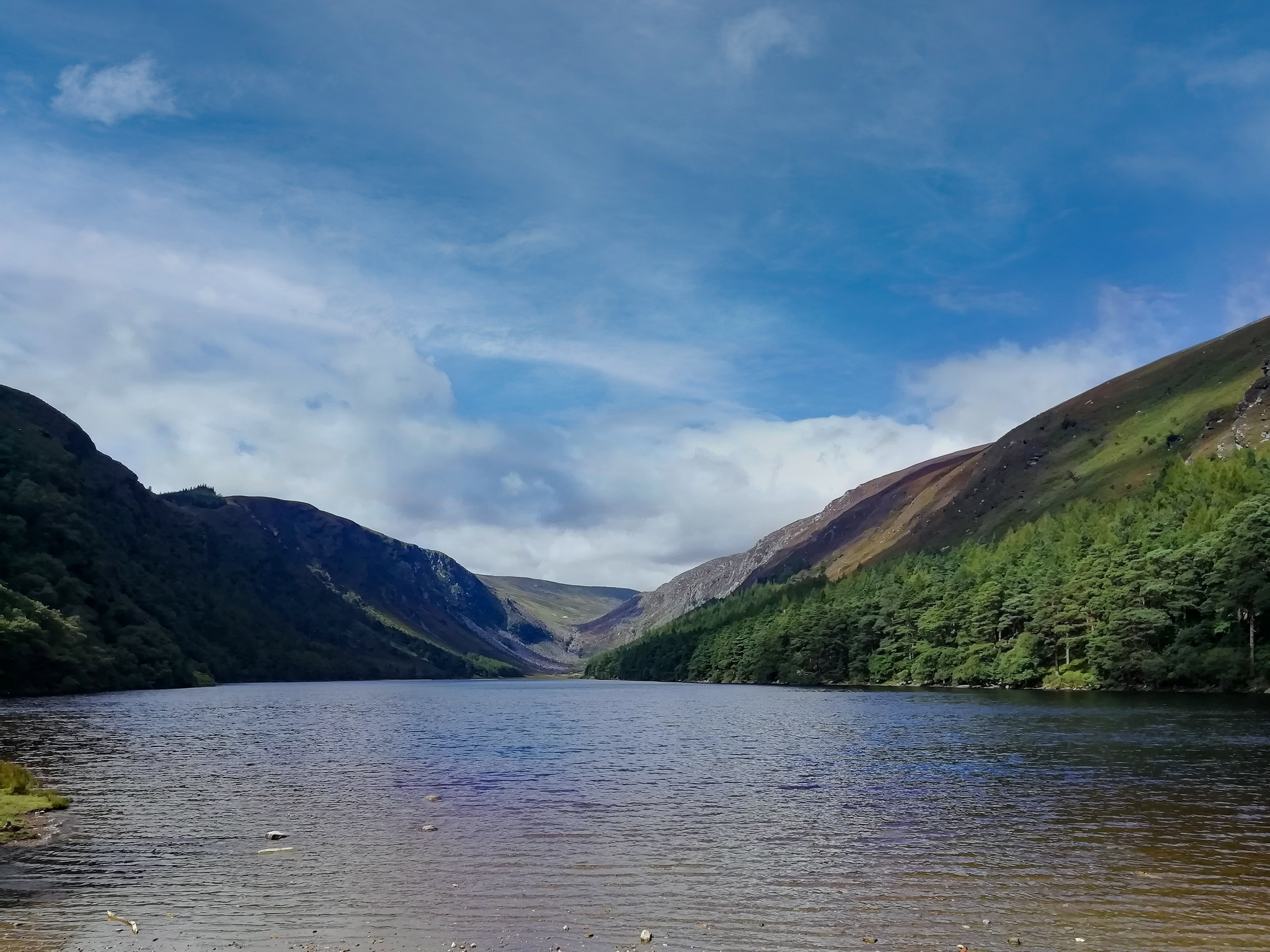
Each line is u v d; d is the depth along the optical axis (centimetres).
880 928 2122
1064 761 4950
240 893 2428
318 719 9825
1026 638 13825
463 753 6078
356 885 2520
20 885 2527
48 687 14725
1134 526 14462
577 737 7300
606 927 2144
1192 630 11006
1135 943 2009
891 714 9006
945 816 3472
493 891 2453
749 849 2947
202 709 11412
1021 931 2095
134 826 3369
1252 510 10519
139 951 1978
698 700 14288
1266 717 7219
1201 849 2864
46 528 19700
